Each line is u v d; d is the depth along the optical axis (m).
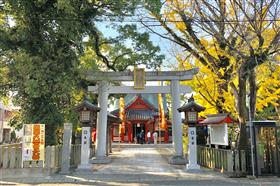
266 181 12.77
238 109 15.52
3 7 16.27
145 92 21.08
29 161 14.16
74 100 21.02
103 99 20.44
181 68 21.78
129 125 48.12
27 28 15.81
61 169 14.98
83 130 15.91
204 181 12.86
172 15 17.75
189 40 18.25
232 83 16.36
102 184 12.26
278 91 18.48
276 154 13.79
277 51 14.43
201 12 15.73
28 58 14.61
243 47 15.38
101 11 17.02
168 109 47.97
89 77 19.20
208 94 19.84
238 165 14.17
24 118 16.44
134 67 20.80
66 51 16.31
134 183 12.45
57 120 16.66
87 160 15.52
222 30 15.48
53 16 15.75
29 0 15.33
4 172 13.85
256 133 13.89
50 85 15.41
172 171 15.69
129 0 16.12
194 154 15.73
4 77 15.91
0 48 15.12
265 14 14.09
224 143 15.54
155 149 34.16
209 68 18.41
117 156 24.56
